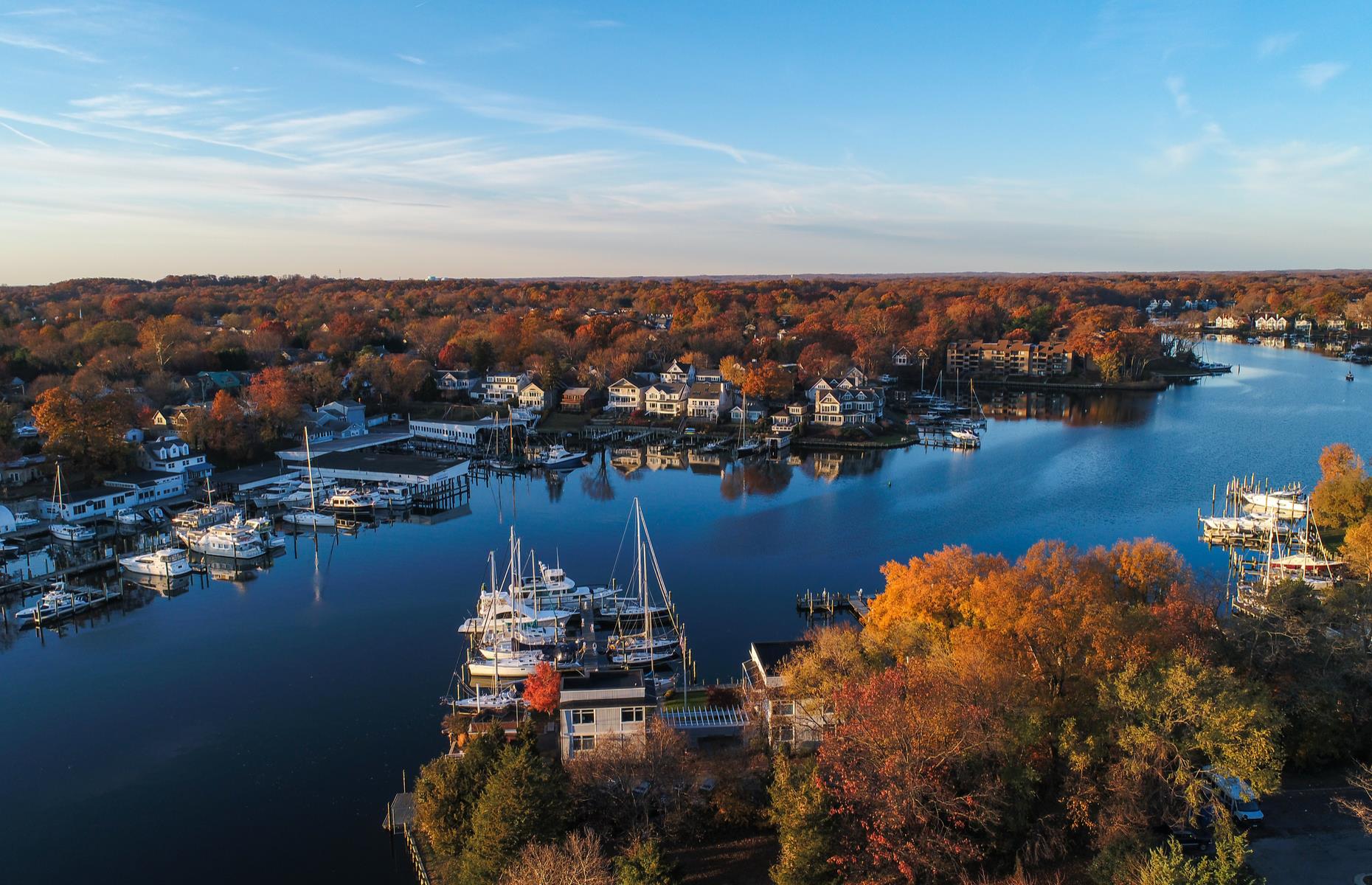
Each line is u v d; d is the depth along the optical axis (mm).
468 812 49875
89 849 53531
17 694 73438
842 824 45156
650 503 137875
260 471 151500
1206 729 44844
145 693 73375
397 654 80812
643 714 58094
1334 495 113125
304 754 63719
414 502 138125
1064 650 53500
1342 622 57188
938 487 143500
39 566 107000
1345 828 48719
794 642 70938
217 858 52750
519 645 80000
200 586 101125
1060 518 123500
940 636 59594
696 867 49188
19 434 151875
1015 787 46844
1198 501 131250
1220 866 40250
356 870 51719
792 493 142250
